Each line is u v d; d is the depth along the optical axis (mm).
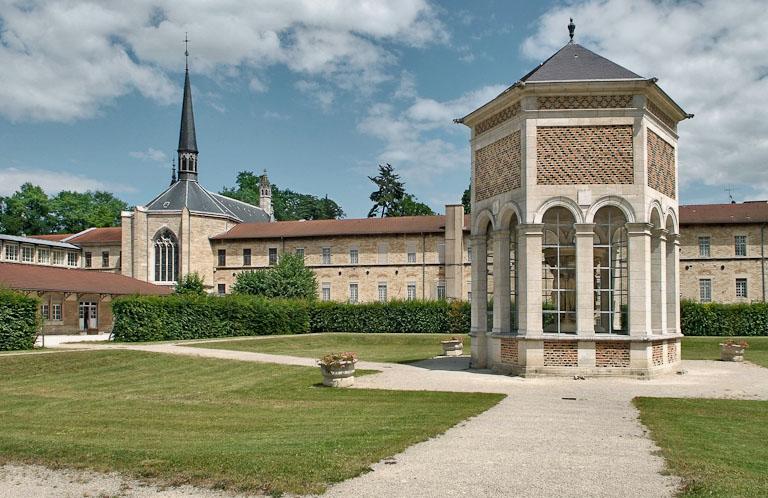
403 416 15930
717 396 19078
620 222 24922
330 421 15648
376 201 115562
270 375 26406
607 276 27188
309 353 39344
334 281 75500
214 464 11016
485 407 17094
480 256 27500
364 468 10555
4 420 17109
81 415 17766
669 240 27094
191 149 85688
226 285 79312
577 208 23766
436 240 72812
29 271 60094
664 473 10086
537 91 23984
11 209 108688
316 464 10820
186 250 78188
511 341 24906
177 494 9680
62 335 59781
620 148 23875
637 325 23516
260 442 12977
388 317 59094
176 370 28734
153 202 83125
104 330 67000
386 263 74062
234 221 85062
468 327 57594
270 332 54125
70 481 10523
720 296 65188
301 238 77188
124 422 16312
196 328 47875
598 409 16656
